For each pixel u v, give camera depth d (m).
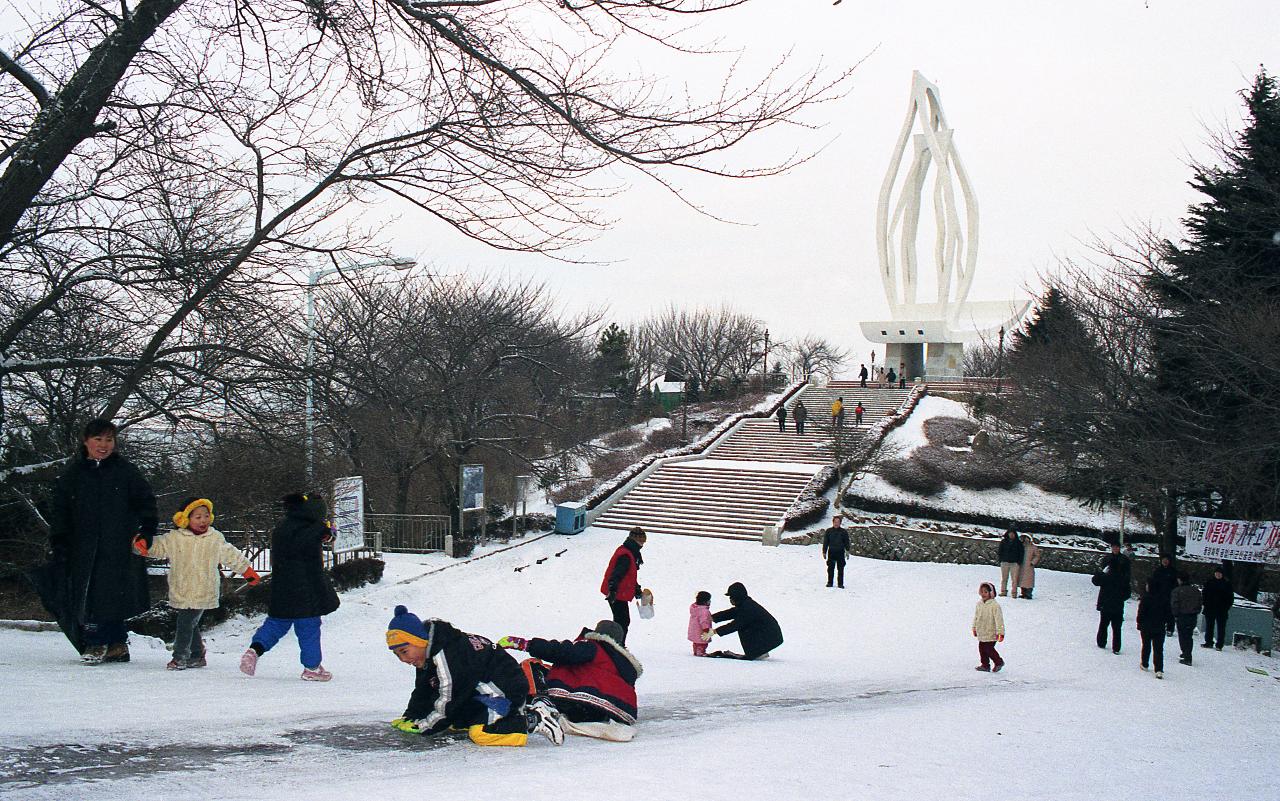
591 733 6.40
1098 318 24.78
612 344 58.56
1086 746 8.31
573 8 7.52
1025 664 15.90
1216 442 21.34
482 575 24.09
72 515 8.66
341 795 4.11
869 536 30.08
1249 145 25.67
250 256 10.45
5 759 4.48
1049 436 25.72
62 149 8.82
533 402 33.22
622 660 6.78
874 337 60.66
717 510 33.06
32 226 10.01
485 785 4.49
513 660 6.16
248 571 9.20
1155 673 15.21
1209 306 21.89
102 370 12.21
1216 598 18.47
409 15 8.10
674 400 67.69
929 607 22.22
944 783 5.75
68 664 8.51
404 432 25.41
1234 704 12.81
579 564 26.42
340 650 14.71
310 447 14.57
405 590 21.28
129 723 5.57
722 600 22.95
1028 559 23.59
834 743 6.84
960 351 61.00
